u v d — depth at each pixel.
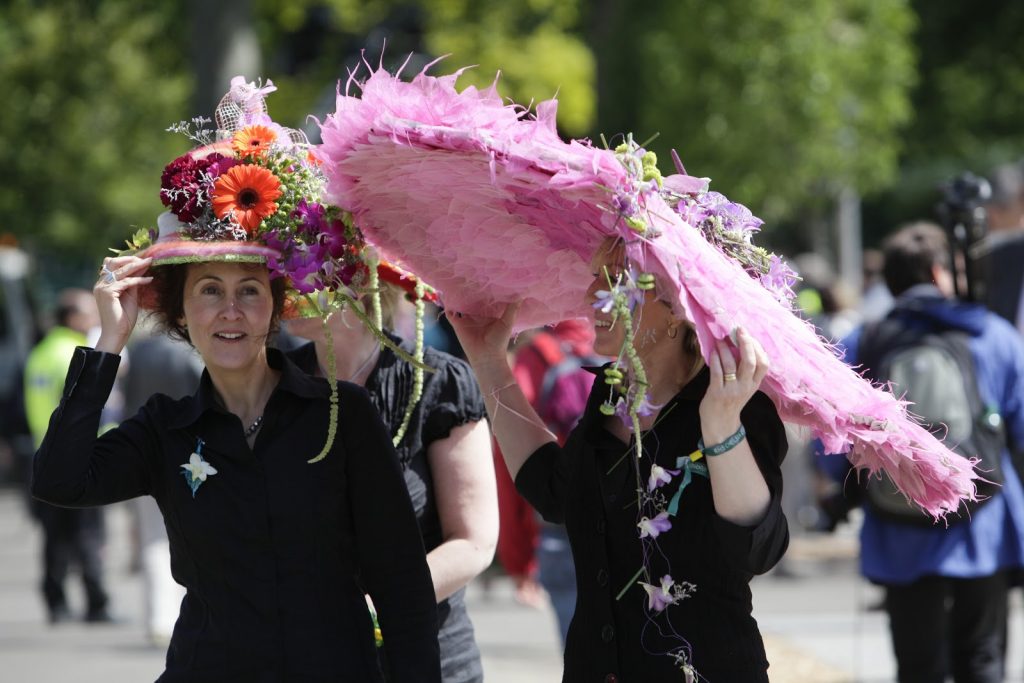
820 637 20.77
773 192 41.44
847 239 49.69
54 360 27.09
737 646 6.97
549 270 7.96
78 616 24.67
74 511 23.83
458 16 48.72
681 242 6.62
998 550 12.98
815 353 6.88
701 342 6.47
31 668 19.66
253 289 7.36
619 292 6.52
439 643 8.10
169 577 21.42
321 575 7.17
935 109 65.31
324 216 7.29
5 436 28.41
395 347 7.53
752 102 40.41
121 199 52.34
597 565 7.24
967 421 12.75
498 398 8.41
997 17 65.31
